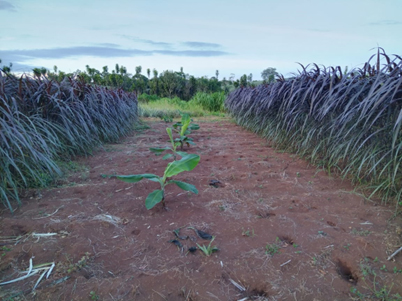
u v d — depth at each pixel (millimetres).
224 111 13859
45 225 2275
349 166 3086
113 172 3670
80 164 3996
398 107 2609
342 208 2564
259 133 6426
